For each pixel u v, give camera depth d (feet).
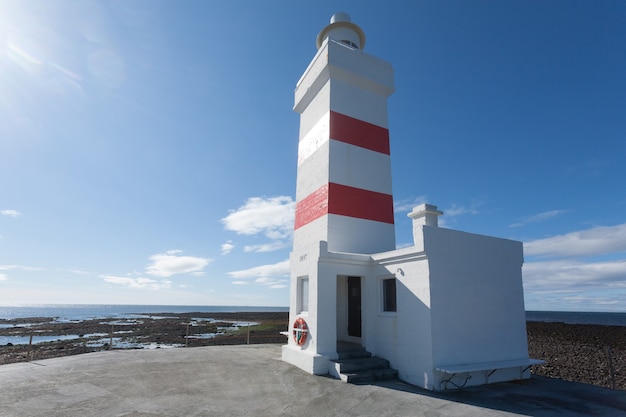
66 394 23.88
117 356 38.68
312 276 33.53
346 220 39.63
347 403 23.18
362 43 53.88
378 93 46.96
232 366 33.58
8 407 21.04
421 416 21.03
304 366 32.14
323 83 45.34
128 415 20.38
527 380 31.81
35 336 119.96
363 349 34.04
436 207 33.63
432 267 29.22
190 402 22.94
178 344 90.63
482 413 21.81
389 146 45.91
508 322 33.09
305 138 47.67
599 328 153.28
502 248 34.45
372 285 35.22
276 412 21.35
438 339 28.19
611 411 22.75
